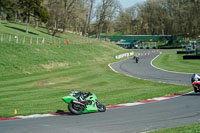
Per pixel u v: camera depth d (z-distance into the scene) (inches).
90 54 2780.5
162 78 1491.1
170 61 2527.1
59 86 1257.4
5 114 593.9
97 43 3683.6
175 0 5590.6
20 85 1278.3
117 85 1293.1
